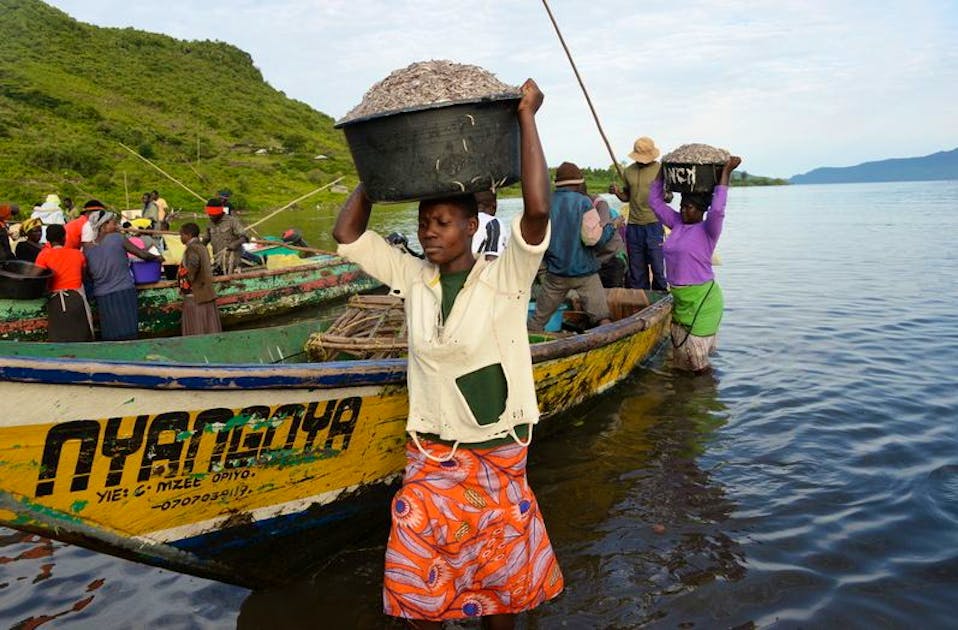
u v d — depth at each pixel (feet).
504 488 8.64
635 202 26.78
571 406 17.17
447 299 8.50
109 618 10.71
